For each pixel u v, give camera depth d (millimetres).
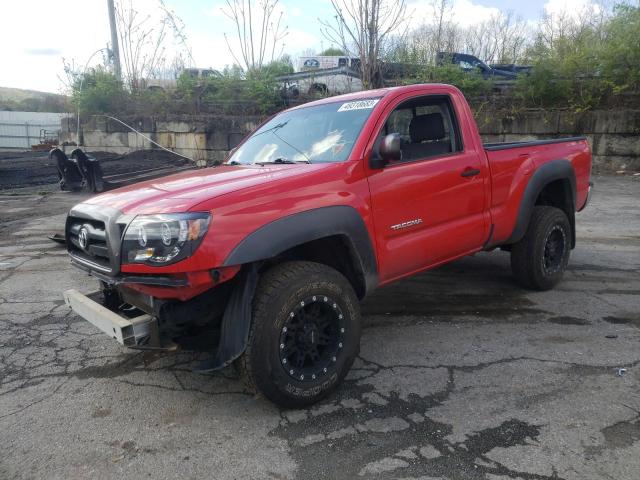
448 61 16391
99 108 19328
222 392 3312
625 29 14359
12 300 5219
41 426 2957
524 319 4410
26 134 39812
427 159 3854
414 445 2674
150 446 2742
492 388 3240
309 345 3064
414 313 4629
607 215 9000
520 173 4602
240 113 18094
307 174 3184
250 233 2809
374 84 15695
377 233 3449
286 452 2656
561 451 2574
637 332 4070
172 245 2678
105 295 3340
